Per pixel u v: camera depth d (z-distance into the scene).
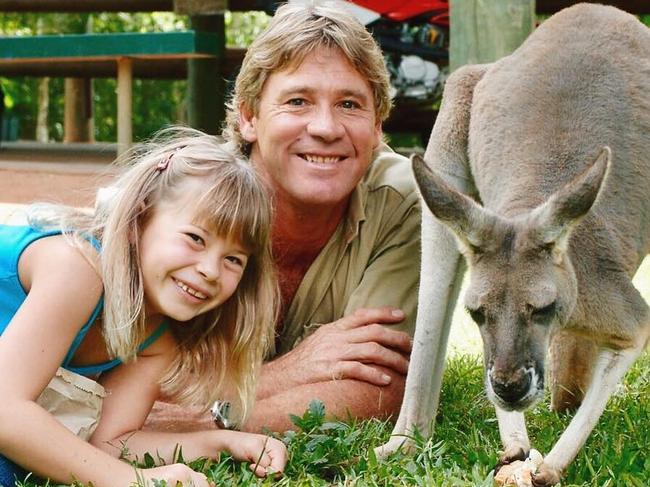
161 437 1.67
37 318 1.54
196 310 1.62
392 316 1.91
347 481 1.57
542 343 1.67
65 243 1.58
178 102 8.23
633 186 1.83
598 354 1.79
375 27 3.33
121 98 3.81
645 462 1.61
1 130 6.11
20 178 3.49
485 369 1.67
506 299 1.66
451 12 2.36
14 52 4.01
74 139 6.00
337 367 1.83
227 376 1.71
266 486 1.56
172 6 4.67
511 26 2.33
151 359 1.69
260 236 1.63
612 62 1.88
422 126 3.71
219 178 1.60
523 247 1.68
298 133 1.83
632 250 1.83
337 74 1.82
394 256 1.97
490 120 1.92
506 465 1.63
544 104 1.87
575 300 1.72
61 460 1.52
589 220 1.78
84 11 4.80
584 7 1.97
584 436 1.66
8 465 1.55
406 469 1.60
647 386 1.99
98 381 1.70
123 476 1.54
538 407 1.94
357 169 1.87
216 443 1.66
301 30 1.82
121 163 1.96
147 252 1.60
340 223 1.95
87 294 1.57
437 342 1.81
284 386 1.84
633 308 1.77
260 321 1.70
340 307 1.98
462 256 1.84
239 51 4.04
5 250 1.60
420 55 3.38
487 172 1.91
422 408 1.78
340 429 1.71
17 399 1.51
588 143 1.82
